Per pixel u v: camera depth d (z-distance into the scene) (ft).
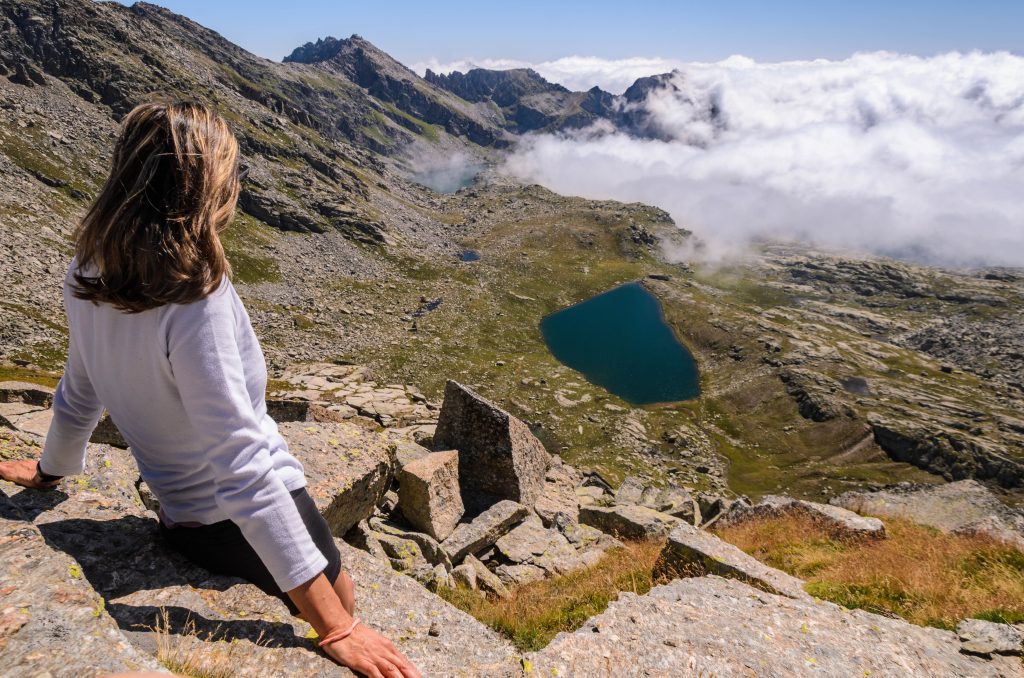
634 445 431.84
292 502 7.86
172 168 6.49
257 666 9.35
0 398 78.95
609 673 17.16
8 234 417.69
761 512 55.42
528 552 54.19
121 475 17.30
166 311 6.76
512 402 465.06
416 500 53.72
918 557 38.34
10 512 10.87
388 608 14.16
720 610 23.71
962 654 23.88
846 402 547.90
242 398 7.37
